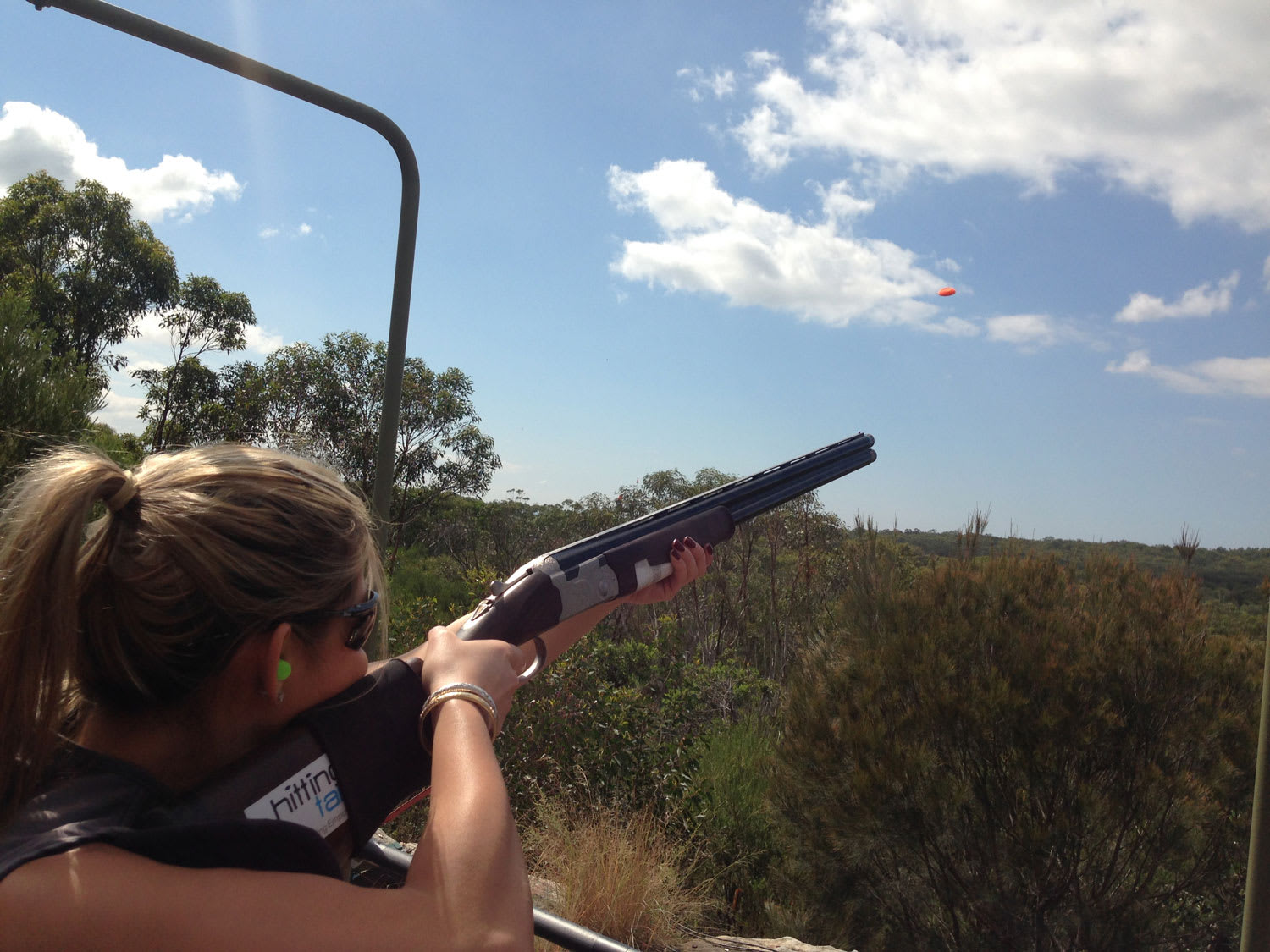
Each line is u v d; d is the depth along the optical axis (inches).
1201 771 197.6
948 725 205.5
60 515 33.2
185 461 36.9
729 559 493.4
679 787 254.7
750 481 92.7
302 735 37.0
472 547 639.8
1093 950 189.9
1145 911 190.4
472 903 30.1
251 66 149.3
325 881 30.1
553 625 65.3
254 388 633.0
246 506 35.1
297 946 27.9
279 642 35.7
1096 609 218.4
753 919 234.5
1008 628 215.5
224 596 34.0
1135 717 199.3
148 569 33.5
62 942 27.0
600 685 270.2
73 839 29.2
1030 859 192.9
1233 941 189.2
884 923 215.9
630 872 200.8
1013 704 198.8
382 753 39.0
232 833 30.3
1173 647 201.0
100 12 141.7
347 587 38.5
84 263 1016.9
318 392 613.6
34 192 1023.6
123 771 33.2
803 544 490.9
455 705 38.4
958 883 203.6
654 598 80.0
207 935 27.5
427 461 637.9
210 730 36.5
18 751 32.1
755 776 275.7
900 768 201.8
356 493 41.9
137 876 28.4
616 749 250.7
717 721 334.6
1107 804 190.1
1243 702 196.7
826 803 217.6
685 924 209.9
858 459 105.7
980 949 200.8
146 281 1037.8
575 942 76.4
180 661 34.2
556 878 210.4
